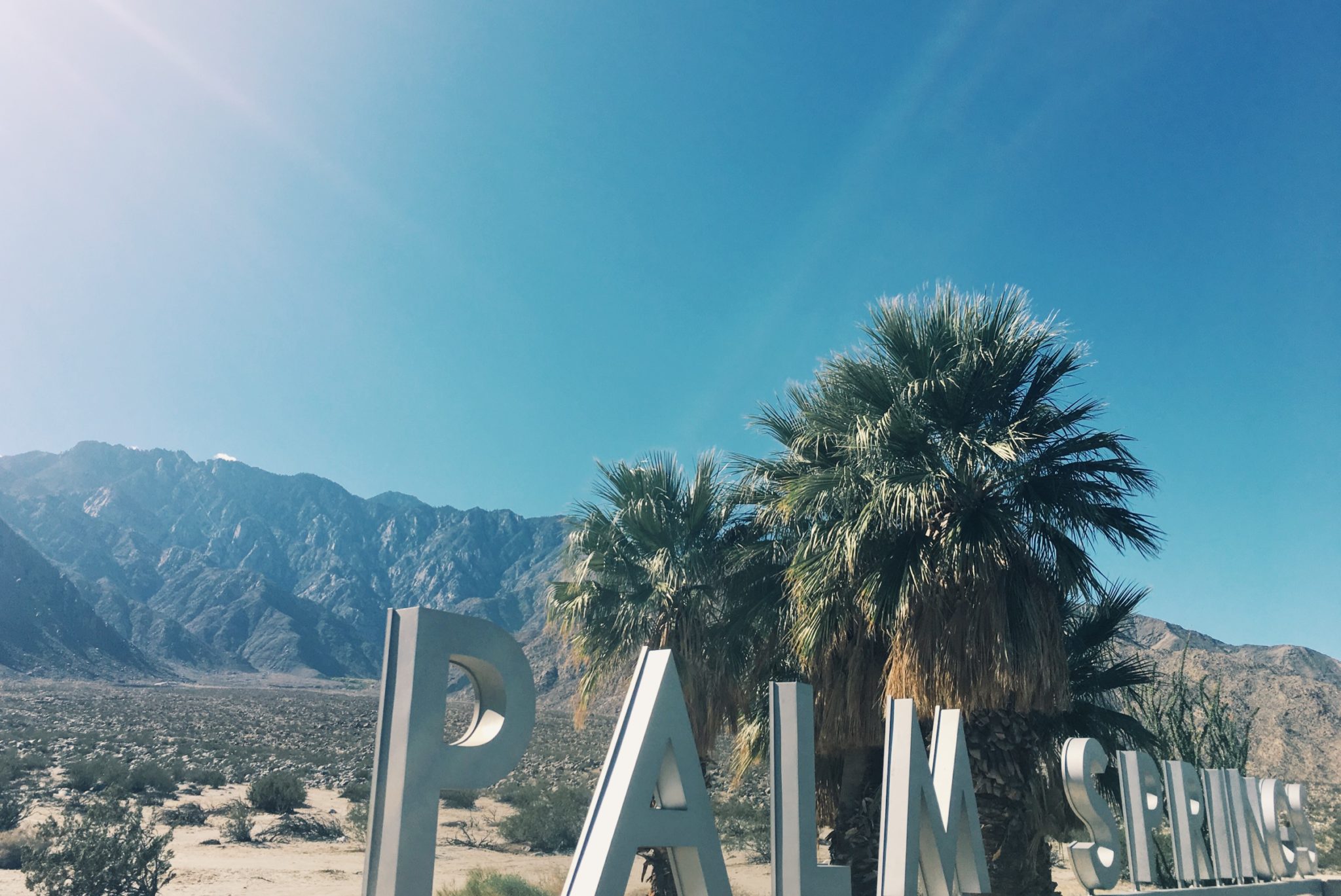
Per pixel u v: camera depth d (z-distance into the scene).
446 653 4.69
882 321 11.80
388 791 4.49
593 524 14.66
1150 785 9.77
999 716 10.50
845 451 11.59
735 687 14.02
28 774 34.44
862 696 11.69
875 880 11.22
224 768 43.75
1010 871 10.02
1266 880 11.12
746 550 13.76
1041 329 11.45
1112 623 13.16
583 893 4.82
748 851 26.39
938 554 10.52
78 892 14.77
